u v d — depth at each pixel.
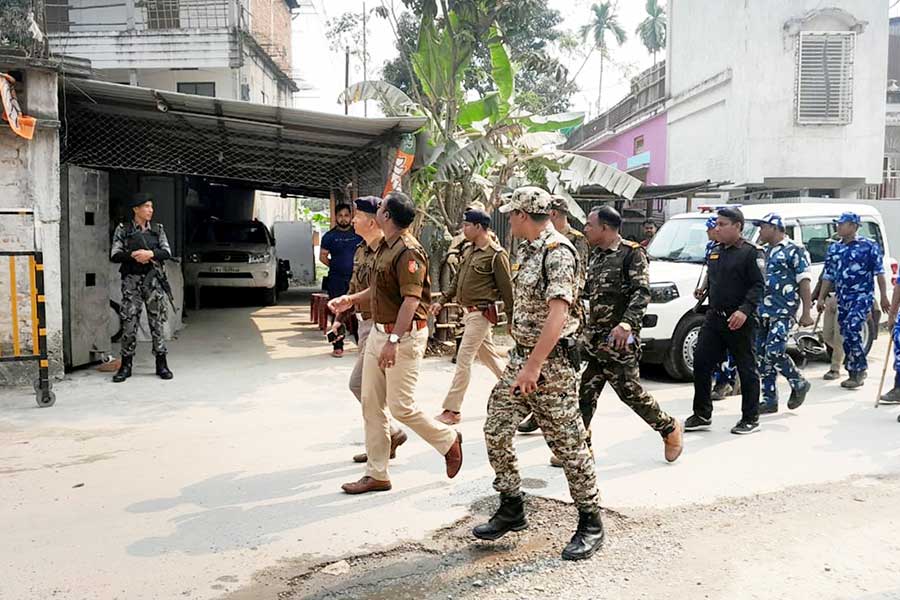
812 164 16.03
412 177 10.05
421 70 10.41
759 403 6.00
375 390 4.46
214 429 6.04
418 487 4.66
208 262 14.60
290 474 4.92
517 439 5.70
